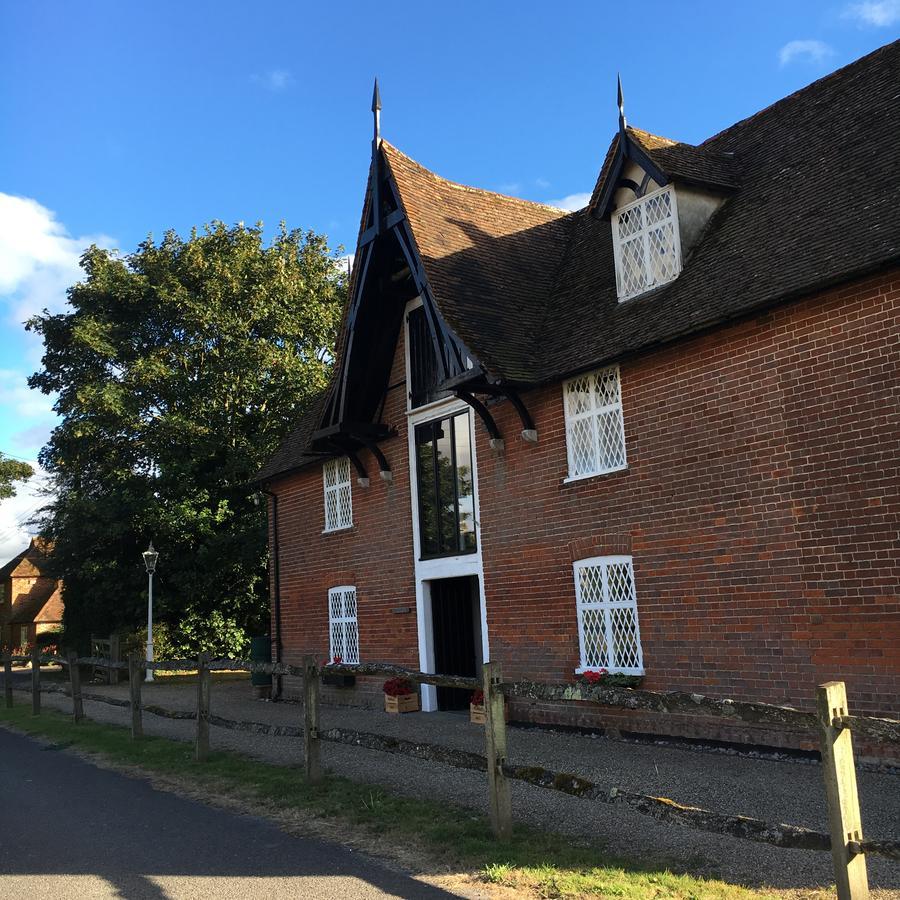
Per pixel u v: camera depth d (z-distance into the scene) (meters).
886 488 7.71
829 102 11.31
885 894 4.50
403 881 5.07
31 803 7.83
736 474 9.01
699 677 9.28
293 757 9.59
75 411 26.94
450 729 11.70
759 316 8.86
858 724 3.73
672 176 10.52
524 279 13.33
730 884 4.73
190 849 5.99
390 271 14.01
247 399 28.69
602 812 6.48
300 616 17.28
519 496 11.81
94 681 25.81
